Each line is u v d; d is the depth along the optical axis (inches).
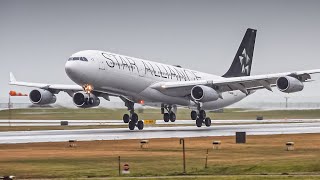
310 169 3973.9
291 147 5187.0
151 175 3823.8
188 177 3678.6
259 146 5492.1
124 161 4421.8
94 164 4264.3
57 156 4697.3
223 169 4028.1
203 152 5004.9
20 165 4202.8
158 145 5521.7
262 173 3895.2
